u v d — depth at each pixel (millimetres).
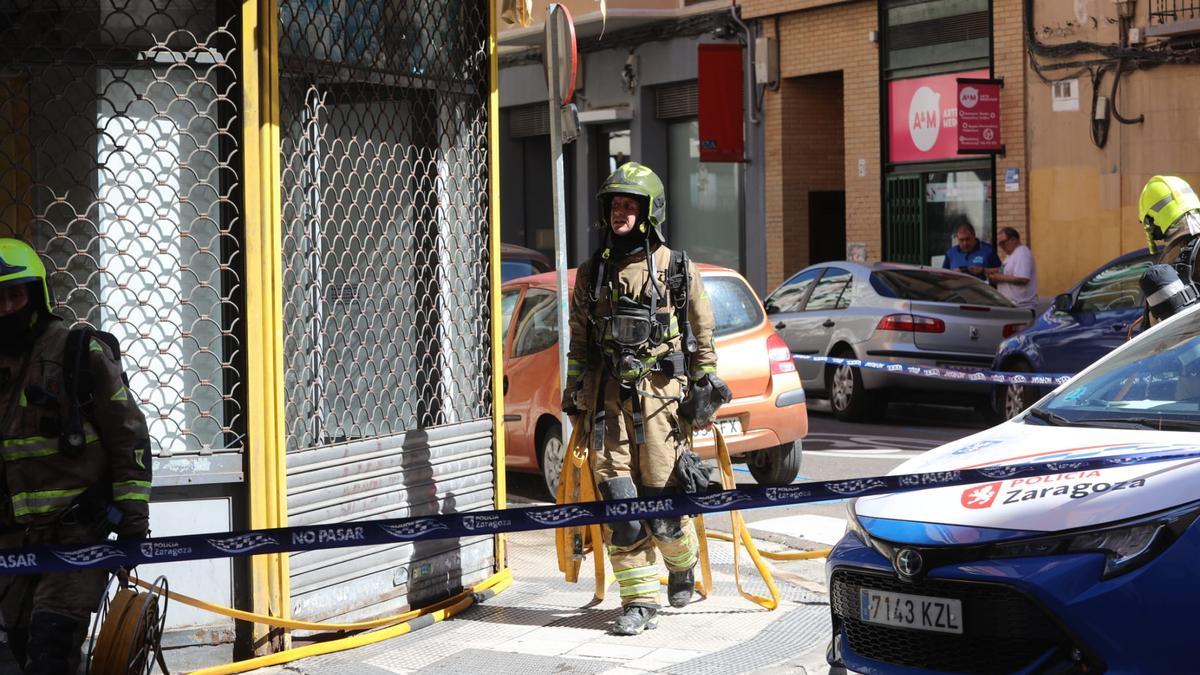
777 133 22734
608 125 26281
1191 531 4109
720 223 24359
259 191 5793
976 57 19891
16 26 5598
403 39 6734
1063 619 4199
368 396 6570
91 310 5719
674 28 24172
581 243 26672
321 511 6180
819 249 23078
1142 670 4094
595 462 6523
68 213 5699
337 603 6344
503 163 28672
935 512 4660
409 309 6824
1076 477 4512
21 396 4418
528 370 10586
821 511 9594
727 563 8023
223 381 5836
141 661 4500
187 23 5734
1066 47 18547
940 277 15242
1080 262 18625
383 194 6680
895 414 15969
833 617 5027
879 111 21328
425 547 6859
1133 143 17922
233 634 5898
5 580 4527
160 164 5766
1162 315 6340
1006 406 13188
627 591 6500
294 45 6160
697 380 6527
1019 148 19234
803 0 22016
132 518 4457
